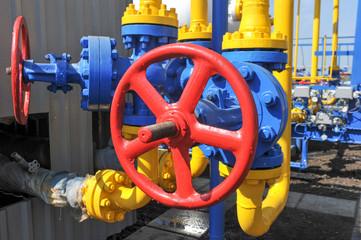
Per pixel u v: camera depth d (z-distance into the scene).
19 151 3.12
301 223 4.28
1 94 2.41
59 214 3.04
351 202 4.98
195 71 1.17
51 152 2.90
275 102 1.64
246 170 1.14
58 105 2.95
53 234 3.00
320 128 6.19
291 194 5.34
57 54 2.88
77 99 3.17
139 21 1.82
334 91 6.15
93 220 3.43
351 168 6.91
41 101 2.78
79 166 3.24
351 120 6.16
